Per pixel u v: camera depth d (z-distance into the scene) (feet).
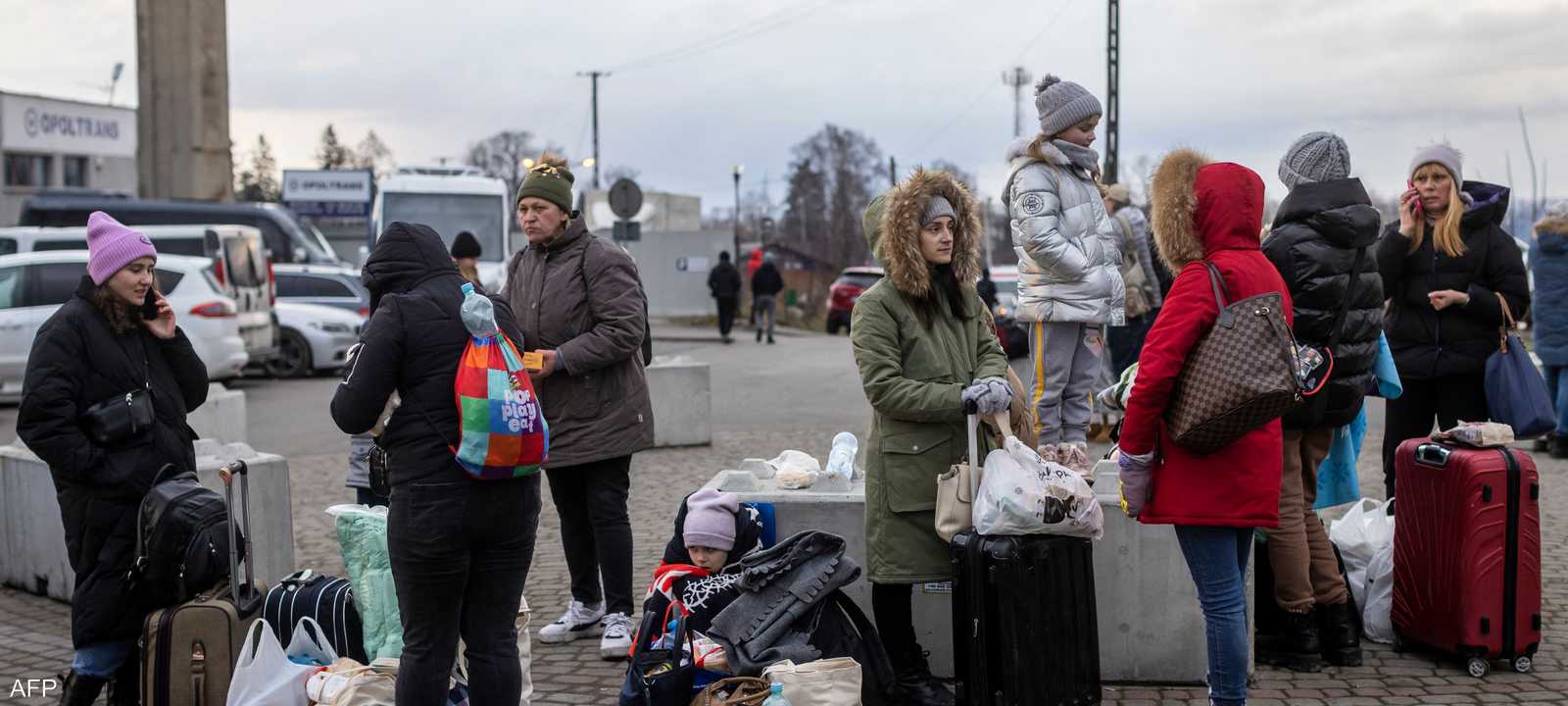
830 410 47.14
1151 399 12.96
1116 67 98.27
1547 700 15.25
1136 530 15.99
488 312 12.53
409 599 12.53
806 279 212.23
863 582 16.47
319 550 25.29
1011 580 13.53
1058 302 20.16
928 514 14.51
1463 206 20.02
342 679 13.24
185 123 129.59
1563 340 32.27
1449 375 20.27
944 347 14.73
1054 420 20.58
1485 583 15.89
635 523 26.58
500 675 12.87
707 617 14.16
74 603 14.60
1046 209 19.81
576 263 17.90
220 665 13.76
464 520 12.36
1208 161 13.48
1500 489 15.80
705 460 35.06
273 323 61.31
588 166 119.34
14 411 52.44
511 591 13.03
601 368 17.67
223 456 21.06
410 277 12.74
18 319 51.37
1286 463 15.94
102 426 14.21
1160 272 33.04
